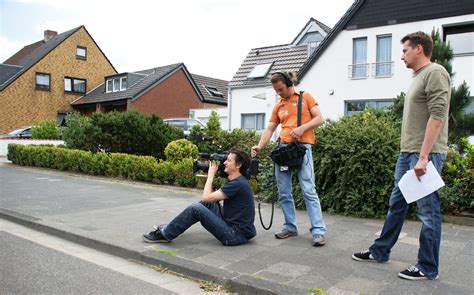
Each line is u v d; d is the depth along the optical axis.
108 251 5.00
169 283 3.98
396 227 4.13
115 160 11.68
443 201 6.25
